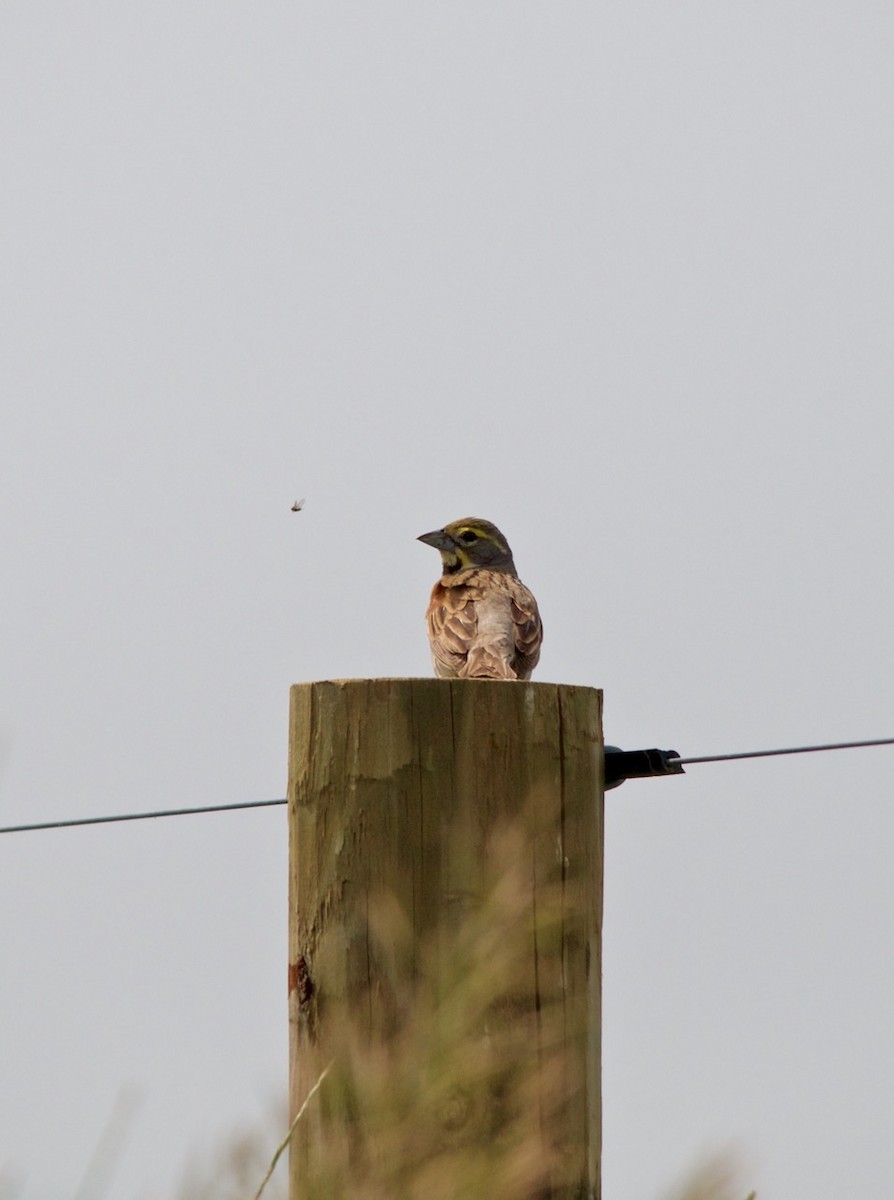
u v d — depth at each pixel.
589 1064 7.91
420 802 8.00
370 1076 5.73
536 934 7.41
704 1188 4.82
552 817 8.05
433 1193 5.61
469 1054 5.80
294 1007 8.07
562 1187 7.44
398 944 7.75
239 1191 5.04
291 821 8.34
